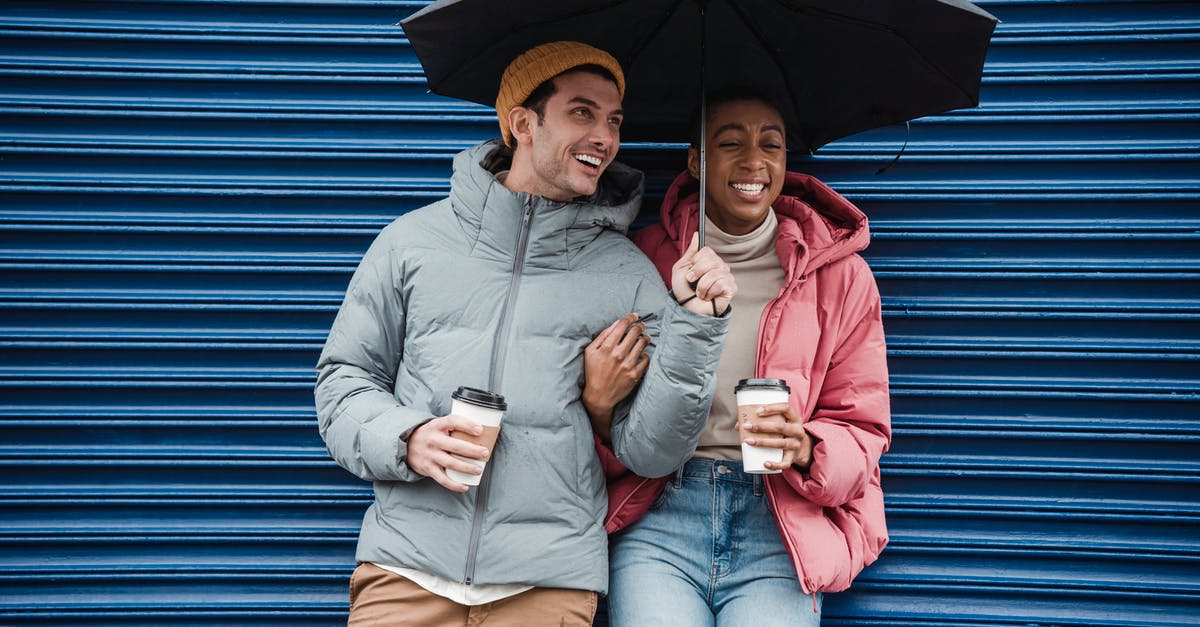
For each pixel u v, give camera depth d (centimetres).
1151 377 292
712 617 247
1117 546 288
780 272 264
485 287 229
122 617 292
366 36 306
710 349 213
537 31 251
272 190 303
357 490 296
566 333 228
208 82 305
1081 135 299
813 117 275
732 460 249
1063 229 296
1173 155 294
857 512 252
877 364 258
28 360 296
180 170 303
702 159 226
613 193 257
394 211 305
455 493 216
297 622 293
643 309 235
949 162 300
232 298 299
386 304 235
